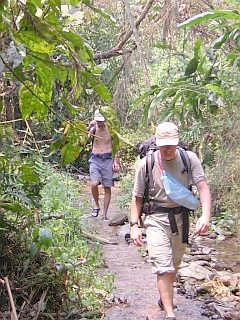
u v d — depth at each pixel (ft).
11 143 14.02
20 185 14.67
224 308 17.28
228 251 24.64
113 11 24.99
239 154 26.89
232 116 22.77
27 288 14.74
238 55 13.82
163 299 15.23
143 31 24.44
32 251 14.56
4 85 10.83
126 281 19.77
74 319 15.10
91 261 18.42
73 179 39.60
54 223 20.90
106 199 30.86
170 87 13.26
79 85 9.73
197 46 13.46
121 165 46.52
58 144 11.66
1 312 13.96
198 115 14.12
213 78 13.85
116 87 27.71
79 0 9.24
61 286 15.49
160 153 15.23
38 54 8.87
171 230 15.52
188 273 20.58
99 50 32.63
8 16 8.62
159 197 15.51
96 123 30.07
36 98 10.28
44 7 8.97
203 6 23.67
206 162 30.73
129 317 16.26
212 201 29.45
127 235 26.13
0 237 14.87
